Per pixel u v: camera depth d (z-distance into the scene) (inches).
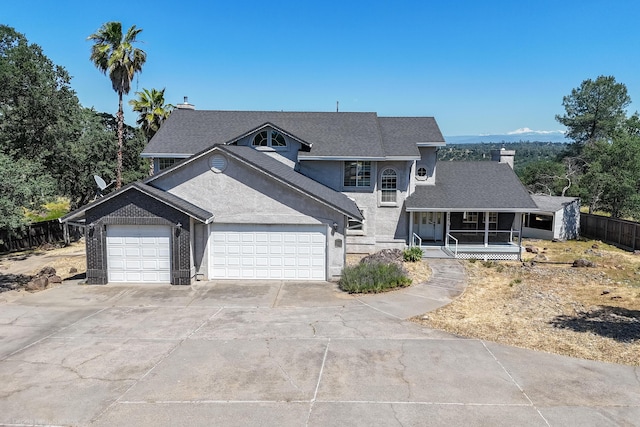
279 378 350.9
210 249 677.9
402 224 954.1
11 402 315.0
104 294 602.2
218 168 670.5
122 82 1133.1
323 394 325.1
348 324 479.8
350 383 342.0
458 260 872.3
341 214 667.4
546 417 293.3
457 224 1011.3
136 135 1330.0
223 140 932.6
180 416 296.5
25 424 288.4
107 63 1111.6
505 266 828.6
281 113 1046.4
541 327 472.7
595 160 1389.0
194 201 677.3
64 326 475.2
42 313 520.7
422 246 948.0
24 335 448.1
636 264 863.7
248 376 354.6
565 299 591.8
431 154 1005.2
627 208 1295.5
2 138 1007.6
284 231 674.8
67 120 1110.4
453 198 944.9
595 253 1003.3
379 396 321.7
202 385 339.6
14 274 800.3
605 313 526.6
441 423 286.5
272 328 467.5
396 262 743.1
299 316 508.4
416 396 321.4
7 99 1011.3
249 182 668.1
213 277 681.0
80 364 378.0
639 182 1268.5
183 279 649.6
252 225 674.2
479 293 618.2
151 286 644.1
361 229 924.0
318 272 679.7
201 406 309.0
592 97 2070.6
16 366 374.0
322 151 876.6
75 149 1088.2
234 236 677.3
